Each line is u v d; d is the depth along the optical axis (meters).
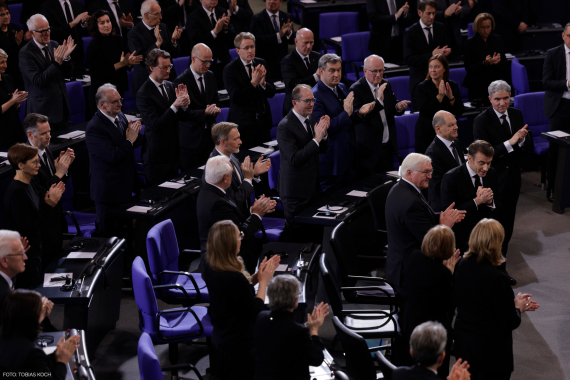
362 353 13.91
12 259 14.37
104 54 30.84
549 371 18.38
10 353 11.91
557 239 26.64
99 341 19.17
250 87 27.77
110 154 22.12
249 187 20.50
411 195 17.55
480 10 42.44
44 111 28.34
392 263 18.14
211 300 14.70
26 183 17.86
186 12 38.41
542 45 41.59
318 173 23.73
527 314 21.36
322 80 24.94
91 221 23.83
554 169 29.34
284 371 13.09
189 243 24.73
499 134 23.77
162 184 24.83
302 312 18.14
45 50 28.53
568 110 29.59
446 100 26.00
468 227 20.95
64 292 17.42
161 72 25.12
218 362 14.96
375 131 26.12
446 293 15.20
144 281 16.48
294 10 48.38
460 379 12.20
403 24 38.12
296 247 21.06
